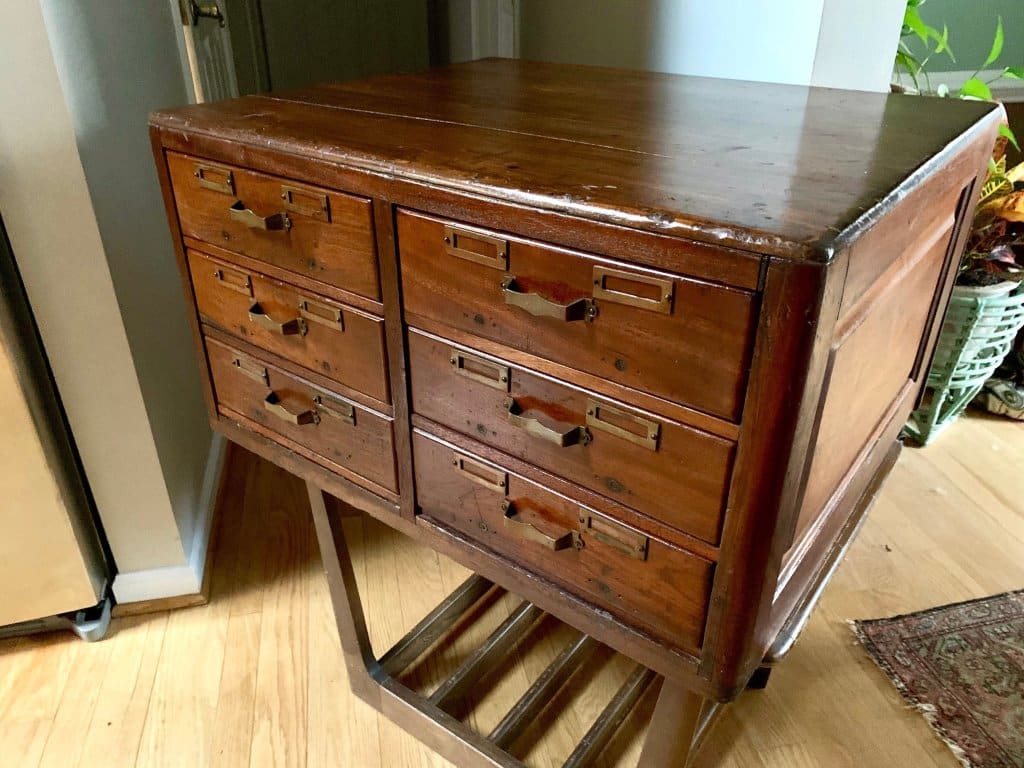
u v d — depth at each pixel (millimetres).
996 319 1544
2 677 1197
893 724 1122
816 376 539
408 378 771
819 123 835
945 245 899
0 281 1032
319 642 1260
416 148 707
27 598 1200
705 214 531
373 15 2525
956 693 1162
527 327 650
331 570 1046
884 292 690
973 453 1708
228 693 1170
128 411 1169
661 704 754
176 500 1300
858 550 1430
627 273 565
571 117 849
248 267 850
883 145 742
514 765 994
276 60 2547
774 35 1203
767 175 634
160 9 1528
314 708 1146
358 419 846
